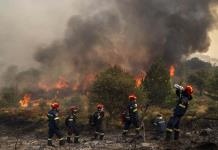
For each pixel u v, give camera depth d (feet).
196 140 35.35
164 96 65.21
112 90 53.67
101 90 54.19
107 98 53.67
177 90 35.19
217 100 79.66
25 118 59.72
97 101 54.60
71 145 38.75
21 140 45.88
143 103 56.80
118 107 53.62
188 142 34.19
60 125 53.83
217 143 32.83
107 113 57.47
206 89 91.25
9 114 61.87
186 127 48.16
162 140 37.86
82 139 44.57
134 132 47.26
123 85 53.72
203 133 39.63
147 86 66.49
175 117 34.88
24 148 38.11
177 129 35.09
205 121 49.01
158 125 41.70
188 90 34.81
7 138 48.29
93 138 42.29
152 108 61.57
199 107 65.51
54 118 38.83
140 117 51.78
